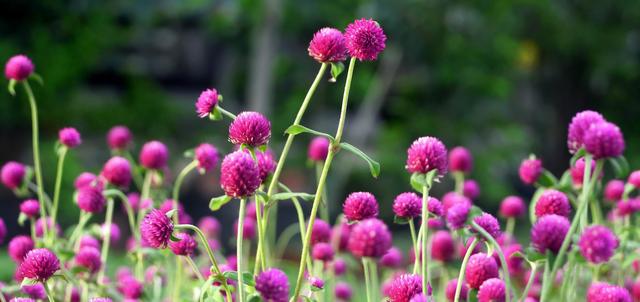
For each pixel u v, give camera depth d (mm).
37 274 2115
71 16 11414
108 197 2896
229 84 13547
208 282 1796
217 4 12195
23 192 3238
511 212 3197
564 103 16766
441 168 1858
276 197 1917
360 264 3406
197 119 12305
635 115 16891
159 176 3119
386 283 3164
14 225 9961
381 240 1907
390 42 11156
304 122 12242
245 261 3533
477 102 12398
